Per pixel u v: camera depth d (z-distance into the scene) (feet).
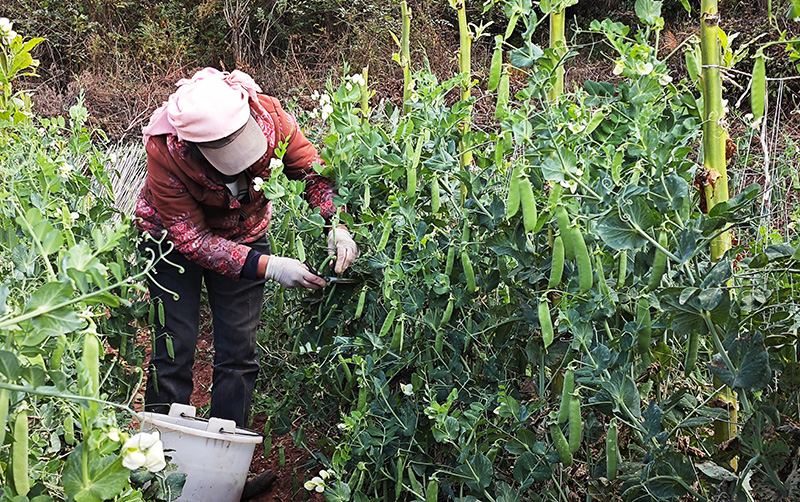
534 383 7.59
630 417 5.88
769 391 6.35
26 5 39.83
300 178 9.35
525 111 6.97
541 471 6.58
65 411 5.52
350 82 8.38
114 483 4.11
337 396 9.48
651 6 6.52
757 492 5.34
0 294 4.01
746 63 24.06
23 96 11.71
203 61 41.06
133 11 41.22
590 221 6.31
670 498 6.10
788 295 6.08
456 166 7.75
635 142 6.49
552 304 7.20
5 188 8.29
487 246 7.29
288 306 11.90
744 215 6.44
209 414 10.87
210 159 8.49
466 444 6.79
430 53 35.09
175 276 9.84
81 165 13.44
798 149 11.73
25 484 4.33
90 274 4.20
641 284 6.56
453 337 7.88
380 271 8.64
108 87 35.63
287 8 40.60
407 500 8.36
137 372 9.73
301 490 10.10
